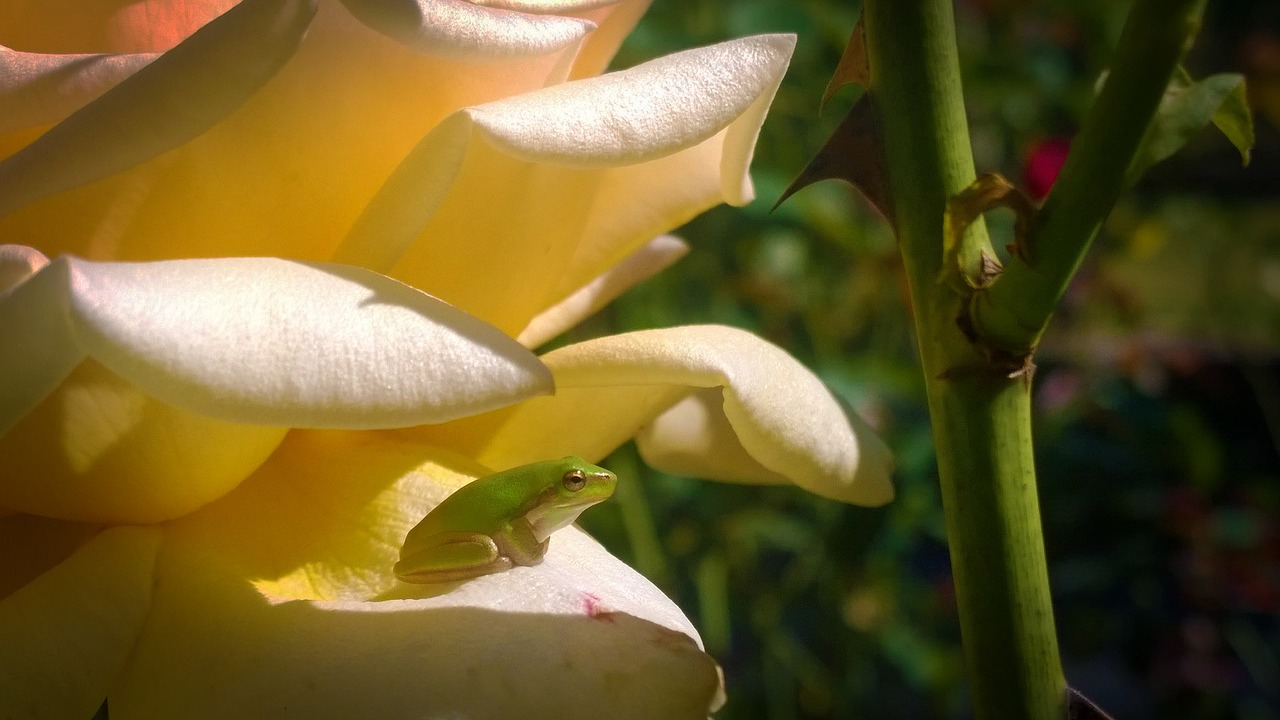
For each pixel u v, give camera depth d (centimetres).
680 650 27
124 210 27
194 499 28
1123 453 95
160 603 27
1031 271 26
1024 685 27
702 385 29
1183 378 107
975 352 27
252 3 26
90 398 26
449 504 28
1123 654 98
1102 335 101
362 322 26
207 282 25
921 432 73
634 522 61
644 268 33
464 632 27
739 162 30
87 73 27
